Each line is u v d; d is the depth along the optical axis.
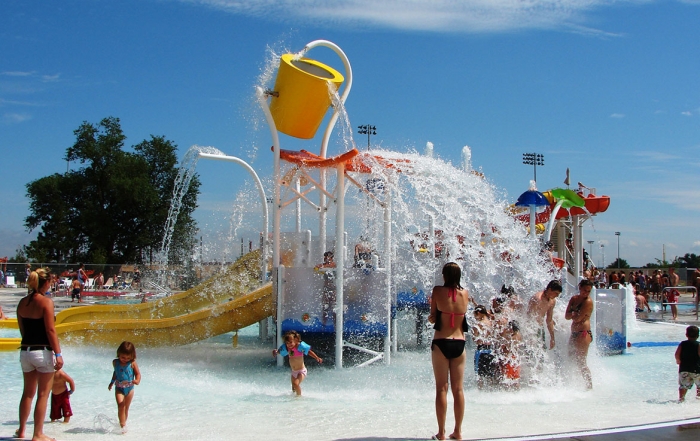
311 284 8.84
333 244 11.12
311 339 9.35
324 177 10.59
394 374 8.30
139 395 7.02
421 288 9.92
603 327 10.36
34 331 4.93
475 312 7.55
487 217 10.09
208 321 10.32
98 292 28.31
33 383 4.94
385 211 9.03
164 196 48.88
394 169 9.37
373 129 33.47
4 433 5.15
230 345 11.50
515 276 10.05
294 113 9.23
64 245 46.69
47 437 4.96
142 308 13.45
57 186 47.69
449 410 6.21
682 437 4.89
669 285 23.20
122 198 46.12
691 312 20.97
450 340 5.02
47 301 4.96
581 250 15.37
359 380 7.92
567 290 10.22
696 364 6.56
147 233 47.72
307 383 7.71
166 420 5.77
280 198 9.23
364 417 5.88
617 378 8.17
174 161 50.09
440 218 9.87
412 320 11.08
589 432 5.09
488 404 6.48
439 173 9.66
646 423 5.42
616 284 15.33
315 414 6.03
